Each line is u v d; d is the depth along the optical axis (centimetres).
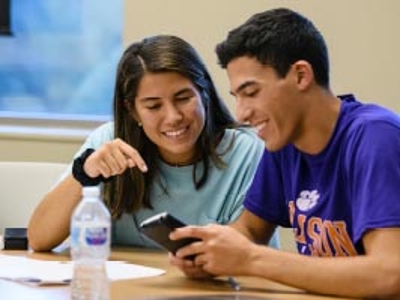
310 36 213
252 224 255
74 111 446
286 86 210
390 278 193
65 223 272
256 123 212
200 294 201
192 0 397
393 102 391
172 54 267
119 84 279
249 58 208
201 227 213
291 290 208
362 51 392
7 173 333
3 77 449
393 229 196
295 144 224
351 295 196
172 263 229
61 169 334
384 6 389
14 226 330
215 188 291
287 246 374
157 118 270
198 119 274
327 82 220
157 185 289
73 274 190
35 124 440
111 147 256
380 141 207
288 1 392
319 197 224
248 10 394
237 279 223
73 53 445
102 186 281
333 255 221
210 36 396
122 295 198
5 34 446
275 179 250
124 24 402
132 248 288
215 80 392
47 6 444
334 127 219
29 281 211
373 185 202
